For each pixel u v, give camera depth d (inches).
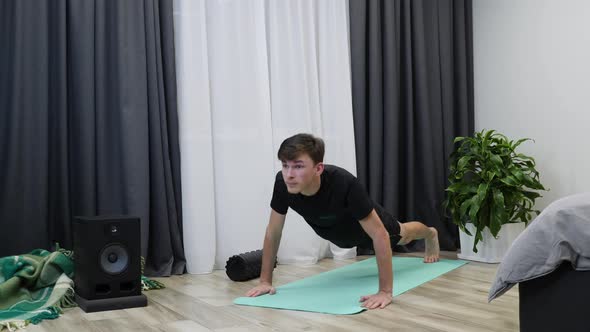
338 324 77.4
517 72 157.2
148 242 124.4
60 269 99.2
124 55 121.1
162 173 124.8
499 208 130.2
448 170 165.9
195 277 122.6
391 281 91.4
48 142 114.3
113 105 122.3
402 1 162.9
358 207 89.3
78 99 117.0
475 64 168.7
